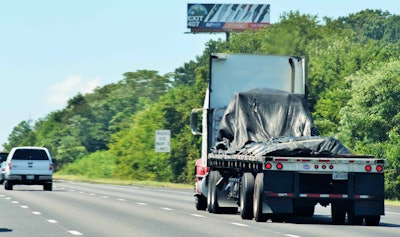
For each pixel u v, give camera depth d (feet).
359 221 121.39
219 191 138.41
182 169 458.91
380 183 118.21
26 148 245.04
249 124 136.87
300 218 135.74
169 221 119.03
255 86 146.51
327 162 117.08
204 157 148.25
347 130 379.14
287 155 118.83
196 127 156.15
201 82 473.26
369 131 377.30
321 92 437.58
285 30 419.13
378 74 382.42
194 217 128.36
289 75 146.82
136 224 112.78
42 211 140.05
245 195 122.52
